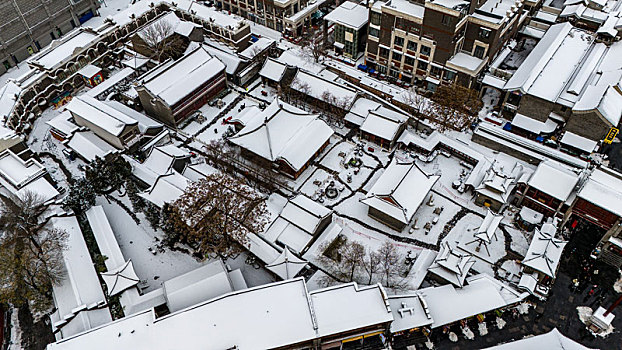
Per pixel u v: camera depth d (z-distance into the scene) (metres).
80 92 101.12
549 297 63.69
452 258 62.84
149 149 84.12
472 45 92.38
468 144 85.81
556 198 68.50
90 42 102.00
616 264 66.94
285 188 79.38
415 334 59.59
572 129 81.50
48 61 96.81
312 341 54.16
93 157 81.50
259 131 79.69
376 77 102.31
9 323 62.47
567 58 88.88
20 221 65.12
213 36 113.19
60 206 72.19
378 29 96.06
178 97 87.94
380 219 73.75
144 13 113.38
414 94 94.62
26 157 81.19
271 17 116.12
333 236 69.62
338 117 92.06
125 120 82.56
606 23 93.31
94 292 62.09
